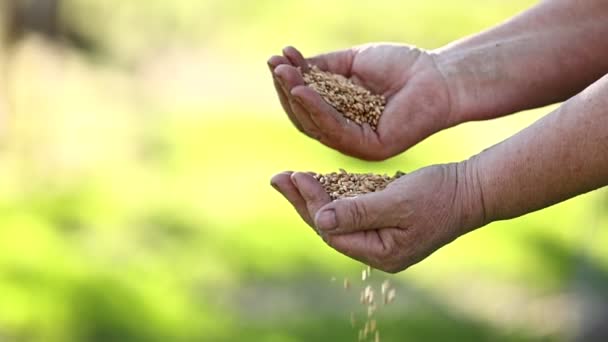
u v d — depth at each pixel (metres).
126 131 20.64
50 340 11.84
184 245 15.09
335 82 4.52
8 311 11.97
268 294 13.93
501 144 3.84
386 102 4.54
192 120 22.44
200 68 28.48
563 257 16.72
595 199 16.14
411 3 36.12
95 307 12.35
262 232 15.62
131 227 15.33
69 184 16.80
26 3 20.25
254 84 27.52
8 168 17.22
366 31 34.34
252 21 33.44
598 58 4.43
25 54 19.36
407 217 3.82
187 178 18.47
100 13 26.72
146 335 12.23
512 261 16.39
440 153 23.14
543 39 4.48
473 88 4.49
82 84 22.81
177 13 31.25
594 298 12.91
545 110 26.91
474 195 3.82
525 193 3.77
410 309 13.91
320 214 3.81
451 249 16.55
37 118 18.98
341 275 14.80
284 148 21.06
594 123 3.65
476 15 36.31
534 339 13.55
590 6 4.45
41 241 13.54
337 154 21.31
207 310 12.72
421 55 4.59
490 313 14.39
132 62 26.95
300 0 34.88
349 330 12.77
